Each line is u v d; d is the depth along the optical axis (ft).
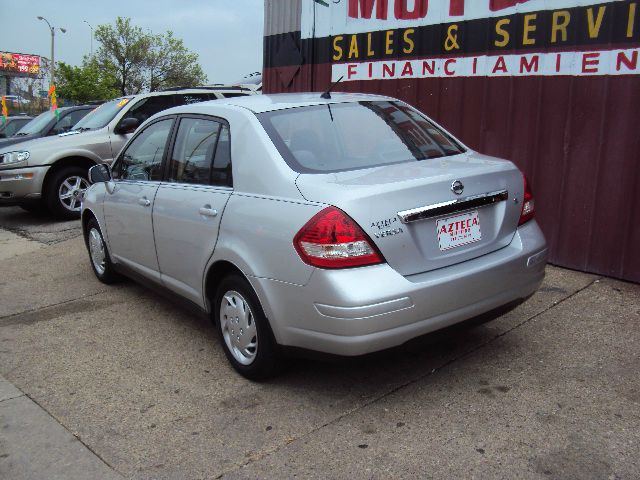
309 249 10.26
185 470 9.77
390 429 10.59
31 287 20.17
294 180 11.08
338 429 10.68
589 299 16.07
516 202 12.07
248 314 12.18
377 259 10.21
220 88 40.11
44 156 30.66
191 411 11.57
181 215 13.66
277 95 14.65
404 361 13.08
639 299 15.96
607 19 16.63
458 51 20.40
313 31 25.88
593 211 17.66
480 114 20.06
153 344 14.89
